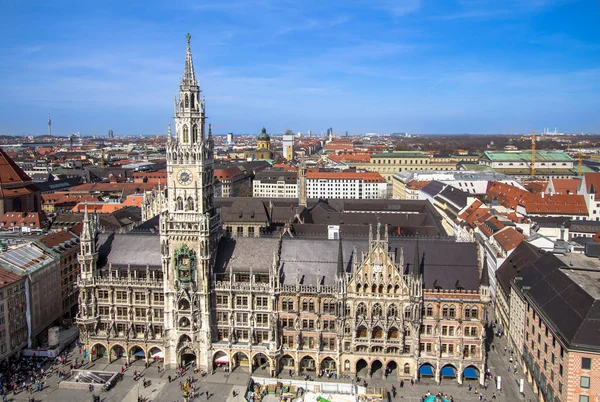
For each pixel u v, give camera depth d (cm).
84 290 11519
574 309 9075
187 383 10119
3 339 11206
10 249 13000
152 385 10625
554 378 9088
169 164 10931
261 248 11688
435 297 10631
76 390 10356
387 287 10625
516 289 11912
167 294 11231
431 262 11188
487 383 10662
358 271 10650
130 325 11531
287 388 10438
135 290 11444
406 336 10788
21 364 11406
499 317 14088
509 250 15050
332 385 10344
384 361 10850
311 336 11050
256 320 11225
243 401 9950
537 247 14375
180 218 11019
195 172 10875
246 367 11431
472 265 11088
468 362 10612
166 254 11119
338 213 18600
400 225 17575
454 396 10169
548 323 9294
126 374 11100
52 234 14738
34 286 12362
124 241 12269
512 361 11738
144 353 11650
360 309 10800
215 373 11169
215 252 11606
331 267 11312
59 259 13712
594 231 18712
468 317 10638
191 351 11312
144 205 16875
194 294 11025
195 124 10981
